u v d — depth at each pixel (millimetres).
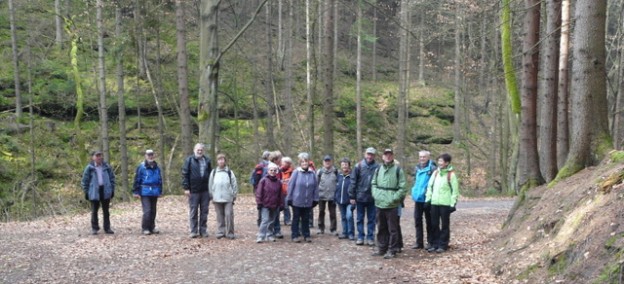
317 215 14734
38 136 22703
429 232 9500
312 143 22281
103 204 10875
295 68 34531
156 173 10945
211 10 15289
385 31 44969
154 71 27359
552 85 11305
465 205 18500
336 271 7777
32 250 9148
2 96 23969
